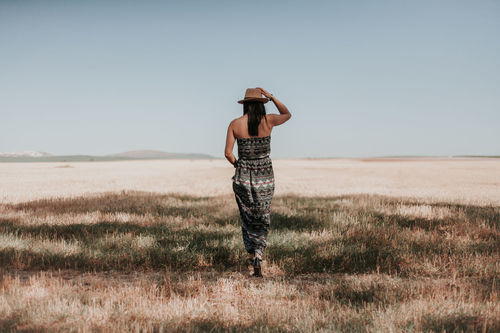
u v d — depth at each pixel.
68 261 5.17
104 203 11.84
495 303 3.38
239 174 4.64
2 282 3.97
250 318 3.22
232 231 7.10
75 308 3.30
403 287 3.96
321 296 3.83
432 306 3.33
